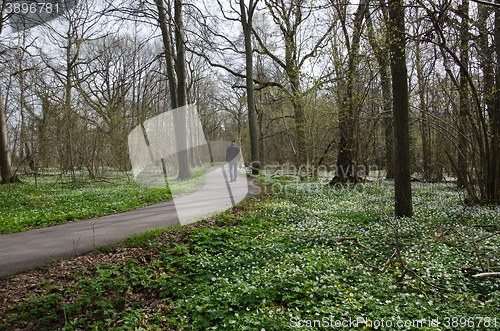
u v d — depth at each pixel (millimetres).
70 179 19172
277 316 3502
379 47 10602
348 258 5344
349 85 13289
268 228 7348
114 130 17703
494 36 9305
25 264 4816
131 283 4324
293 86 17250
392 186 14758
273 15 19094
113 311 3652
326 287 4090
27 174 22984
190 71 32156
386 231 6426
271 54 21219
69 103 18562
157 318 3615
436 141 15672
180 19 15773
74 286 4105
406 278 4344
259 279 4426
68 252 5355
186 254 5383
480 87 10086
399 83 7945
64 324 3375
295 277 4434
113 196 12031
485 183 9219
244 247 5863
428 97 12805
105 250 5484
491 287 4023
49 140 18203
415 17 8836
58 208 9688
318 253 5391
